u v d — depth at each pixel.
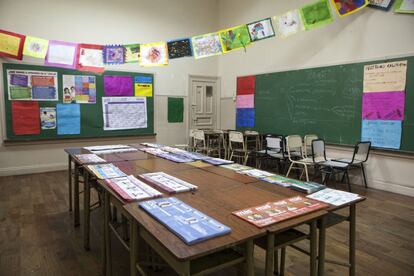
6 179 4.92
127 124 6.18
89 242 2.60
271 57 5.92
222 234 1.20
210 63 7.21
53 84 5.37
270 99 6.01
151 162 2.71
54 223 3.13
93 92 5.75
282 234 1.59
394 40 4.10
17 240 2.73
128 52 4.52
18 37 4.13
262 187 1.91
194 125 7.10
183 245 1.10
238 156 6.04
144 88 6.31
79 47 4.37
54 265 2.31
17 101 5.11
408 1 3.91
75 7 5.52
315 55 5.12
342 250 2.56
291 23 4.17
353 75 4.58
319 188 1.87
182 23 6.70
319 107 5.10
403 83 4.02
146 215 1.40
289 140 4.60
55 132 5.48
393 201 3.86
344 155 4.79
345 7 3.92
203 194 1.75
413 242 2.72
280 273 2.20
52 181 4.80
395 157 4.20
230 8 6.85
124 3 5.99
